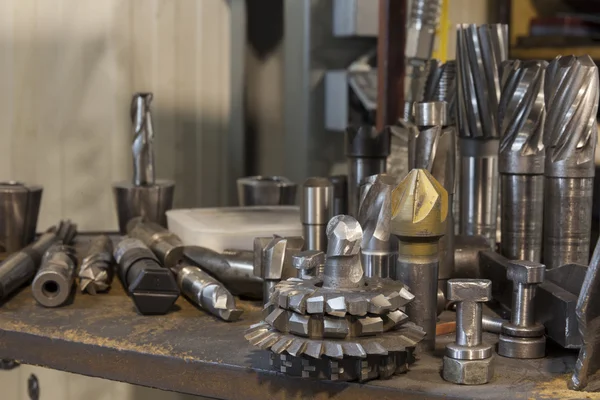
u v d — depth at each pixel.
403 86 1.10
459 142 0.88
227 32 1.47
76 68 1.30
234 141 1.53
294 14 1.45
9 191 0.96
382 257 0.65
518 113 0.77
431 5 0.96
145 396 1.34
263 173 1.56
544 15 1.35
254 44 1.53
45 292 0.77
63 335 0.69
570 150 0.71
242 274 0.79
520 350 0.62
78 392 1.32
